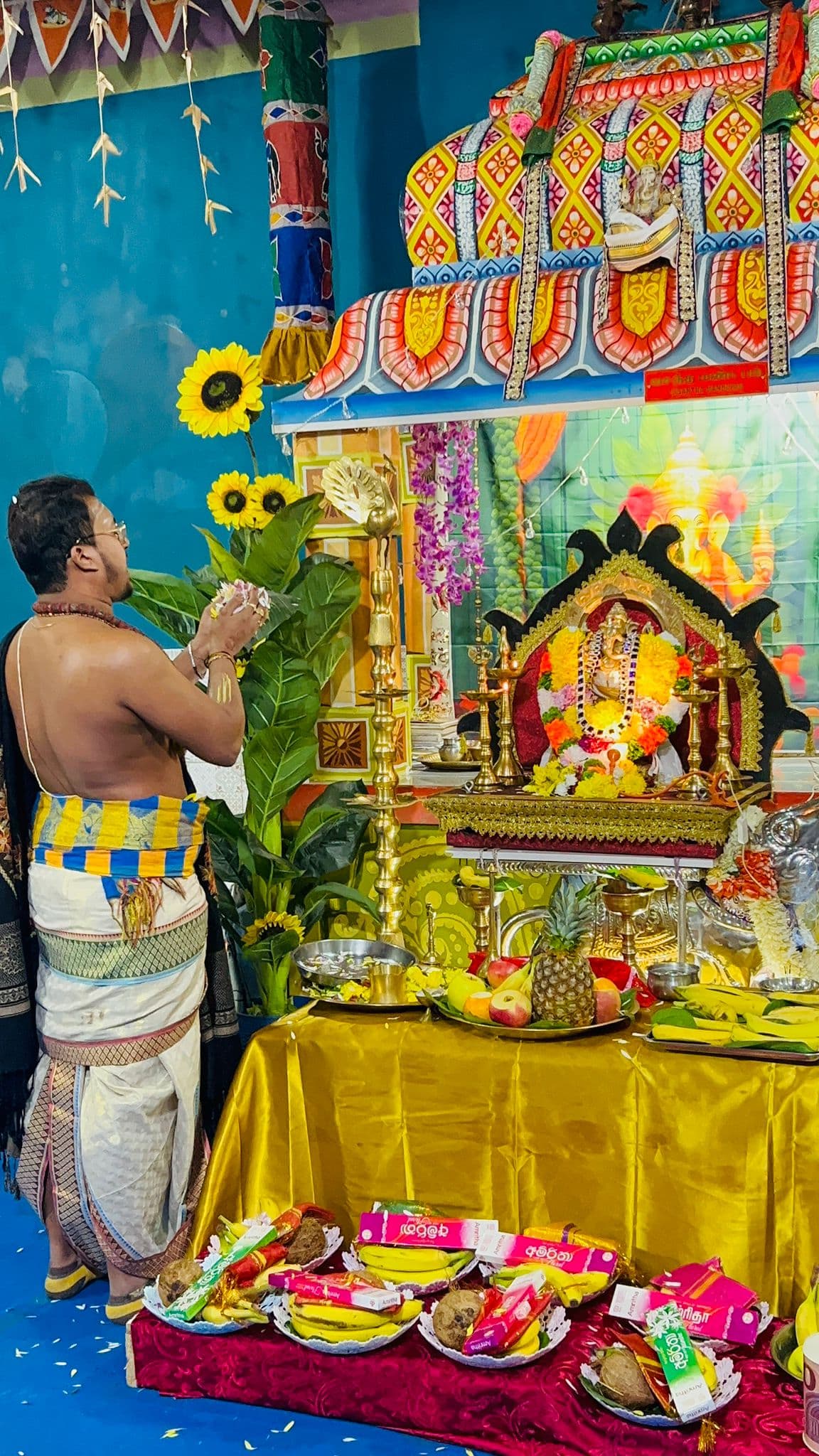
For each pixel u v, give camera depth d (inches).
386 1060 109.0
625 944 128.0
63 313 205.0
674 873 120.0
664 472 159.9
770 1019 101.4
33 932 123.1
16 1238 138.2
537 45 141.5
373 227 181.3
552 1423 93.0
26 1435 99.9
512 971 113.5
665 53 137.7
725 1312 95.3
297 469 167.0
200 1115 126.2
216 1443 98.0
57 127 201.2
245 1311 104.3
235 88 189.9
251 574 159.0
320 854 159.8
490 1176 106.8
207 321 196.5
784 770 145.6
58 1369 110.0
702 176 127.3
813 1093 96.9
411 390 131.0
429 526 168.7
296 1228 109.8
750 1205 99.1
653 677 126.0
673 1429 89.4
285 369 166.9
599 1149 103.1
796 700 155.9
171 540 202.1
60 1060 118.7
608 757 126.0
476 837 125.6
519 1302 97.9
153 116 195.6
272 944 158.6
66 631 117.0
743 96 129.1
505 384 126.6
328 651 161.0
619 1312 98.3
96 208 200.7
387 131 178.5
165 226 197.2
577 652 130.1
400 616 169.9
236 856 163.9
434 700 169.5
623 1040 105.4
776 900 112.6
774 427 154.5
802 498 154.2
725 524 157.9
